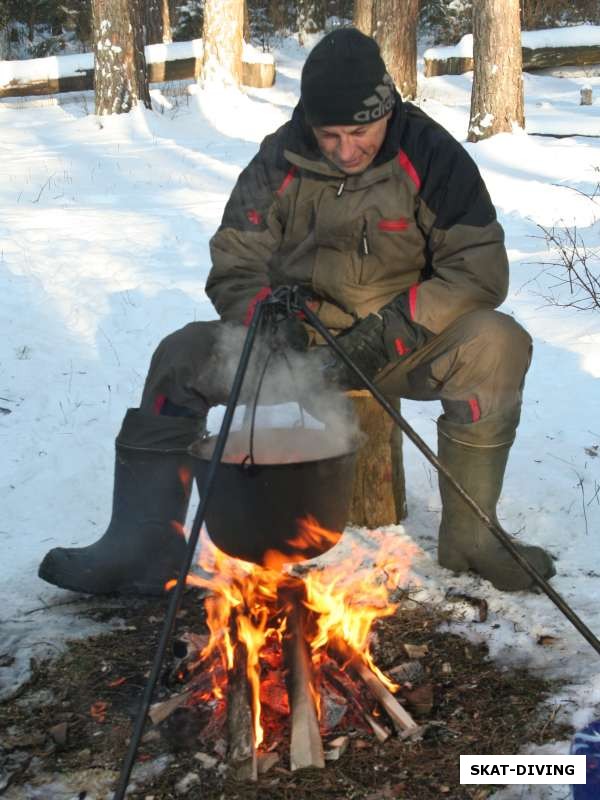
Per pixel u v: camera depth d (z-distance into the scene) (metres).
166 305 6.75
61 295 6.95
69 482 4.11
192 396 3.15
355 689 2.62
